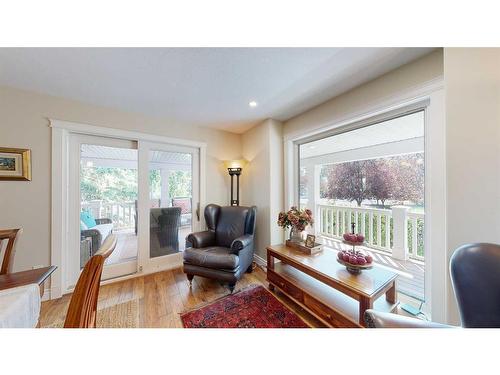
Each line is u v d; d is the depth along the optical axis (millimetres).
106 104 2264
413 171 2062
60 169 2059
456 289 773
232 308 1794
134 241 2586
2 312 674
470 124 1035
